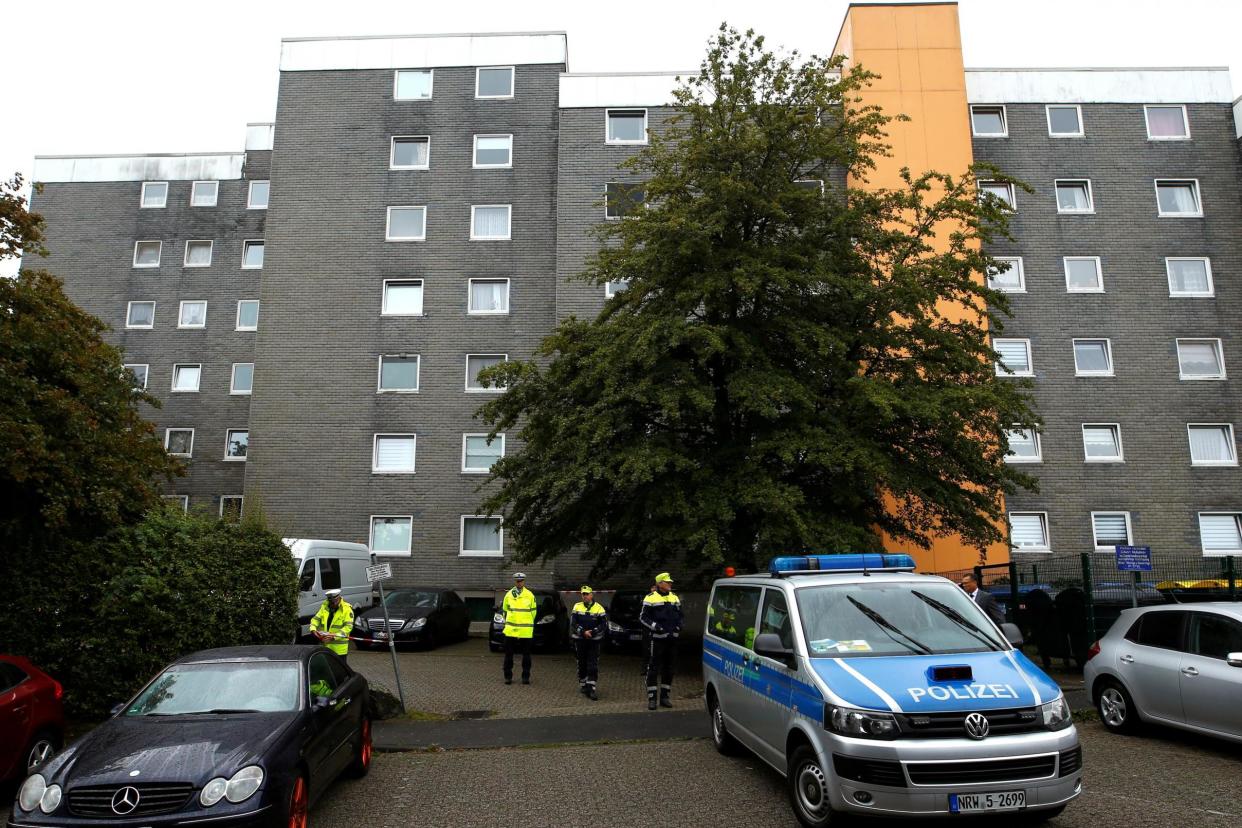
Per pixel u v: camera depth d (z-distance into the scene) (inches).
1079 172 985.5
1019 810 203.8
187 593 398.6
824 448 537.0
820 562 290.5
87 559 390.6
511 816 259.0
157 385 1202.0
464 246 1019.9
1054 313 950.4
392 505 959.6
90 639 377.7
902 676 223.6
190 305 1225.4
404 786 299.4
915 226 641.6
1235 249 963.3
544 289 1007.0
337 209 1029.8
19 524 386.3
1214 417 926.4
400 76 1065.5
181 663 280.7
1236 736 296.2
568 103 1019.3
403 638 726.5
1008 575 692.7
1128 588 572.7
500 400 665.0
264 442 975.6
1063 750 209.2
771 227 623.5
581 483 558.6
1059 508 906.1
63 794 210.1
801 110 613.0
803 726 230.8
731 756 327.0
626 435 591.2
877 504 647.1
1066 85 1007.0
